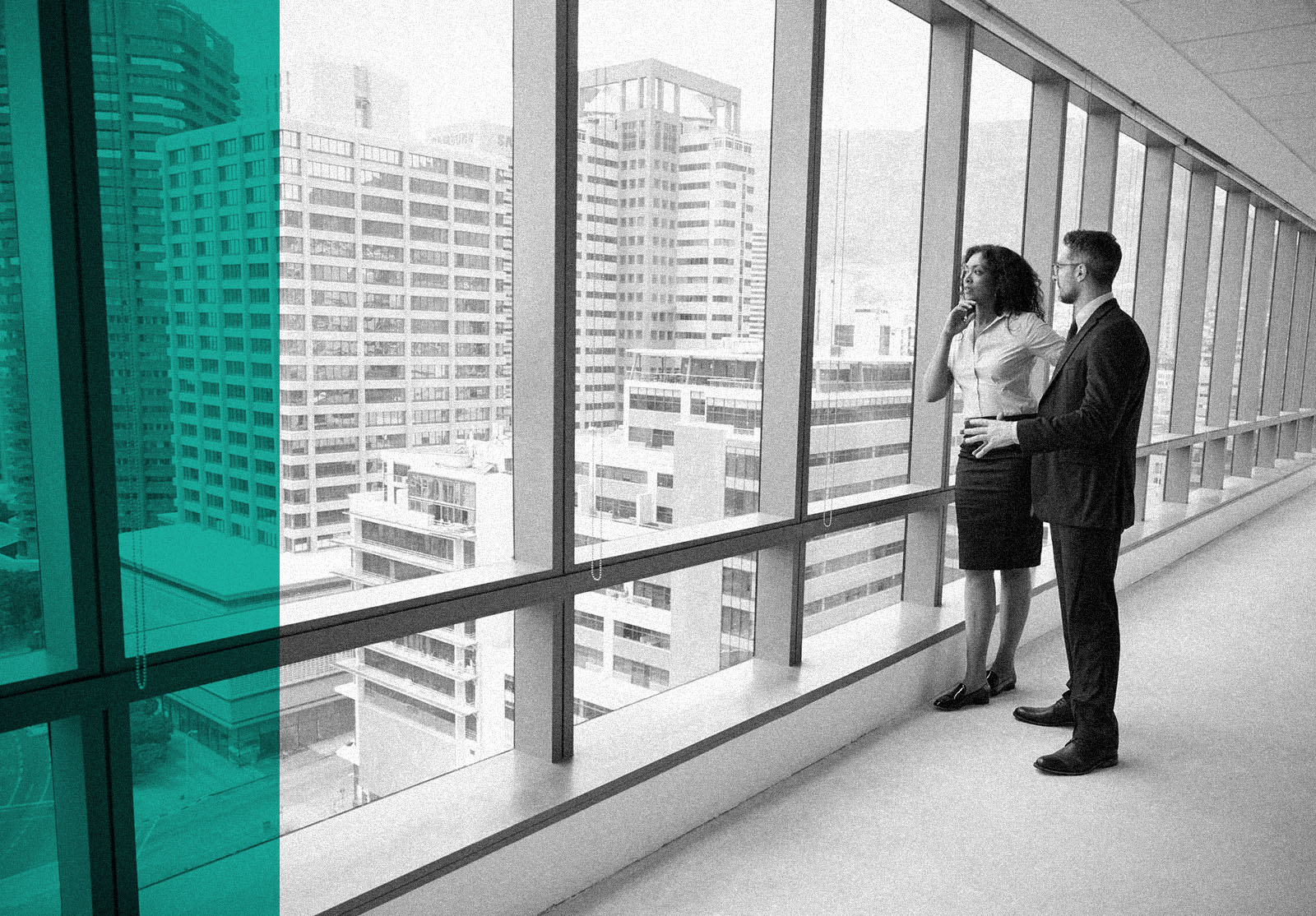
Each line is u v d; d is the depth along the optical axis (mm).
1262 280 8383
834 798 2818
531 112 2129
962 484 3453
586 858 2268
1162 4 3629
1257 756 3176
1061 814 2744
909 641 3545
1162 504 6992
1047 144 4477
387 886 1788
